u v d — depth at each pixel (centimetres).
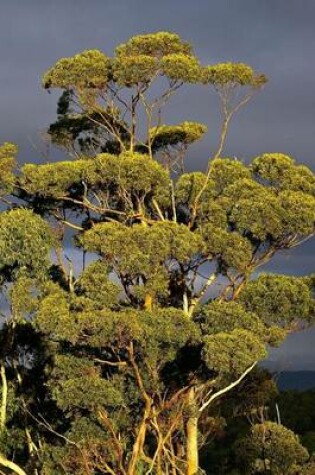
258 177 3853
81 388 3072
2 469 4031
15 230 3462
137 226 3191
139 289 3192
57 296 3194
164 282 3219
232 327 3216
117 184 3609
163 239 3139
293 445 4006
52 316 3062
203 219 3694
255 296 3406
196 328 3148
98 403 3084
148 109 3875
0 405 4144
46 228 3547
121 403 3169
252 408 4047
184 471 3497
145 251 3136
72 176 3609
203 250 3394
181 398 3412
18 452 4100
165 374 3409
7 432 4044
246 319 3228
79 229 3925
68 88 3853
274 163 3759
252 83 3725
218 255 3438
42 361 4069
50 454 3566
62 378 3241
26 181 3694
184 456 3553
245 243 3394
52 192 3641
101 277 3167
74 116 4247
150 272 3170
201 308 3434
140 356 3216
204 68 3688
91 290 3164
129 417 3359
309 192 3750
